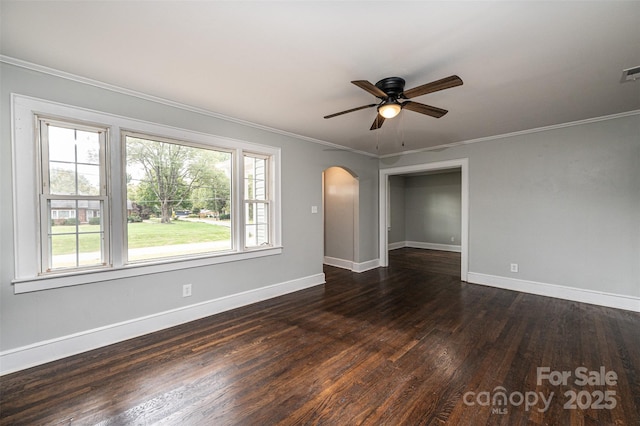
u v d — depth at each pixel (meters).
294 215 4.17
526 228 4.02
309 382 1.99
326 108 3.09
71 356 2.32
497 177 4.25
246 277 3.58
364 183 5.48
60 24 1.68
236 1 1.49
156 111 2.81
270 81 2.44
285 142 4.03
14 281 2.11
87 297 2.44
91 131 2.51
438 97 2.78
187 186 3.15
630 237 3.30
